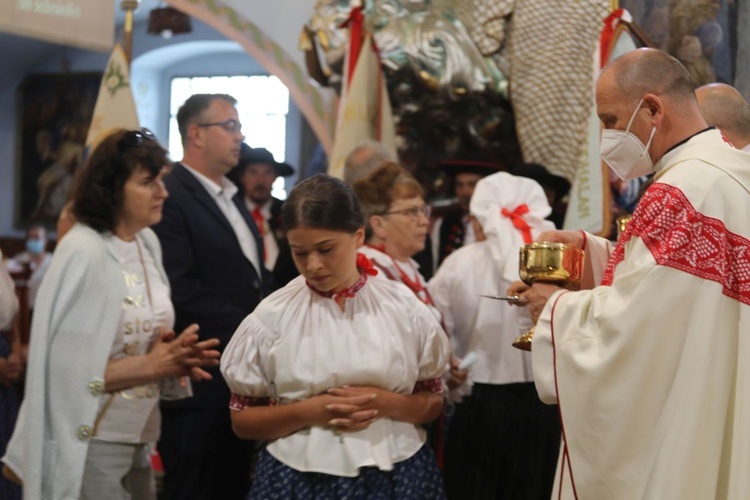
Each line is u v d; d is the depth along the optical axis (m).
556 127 5.36
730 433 2.30
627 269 2.36
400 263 3.42
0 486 3.85
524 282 2.68
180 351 3.04
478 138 5.75
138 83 13.15
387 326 2.62
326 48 5.88
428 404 2.70
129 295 3.09
